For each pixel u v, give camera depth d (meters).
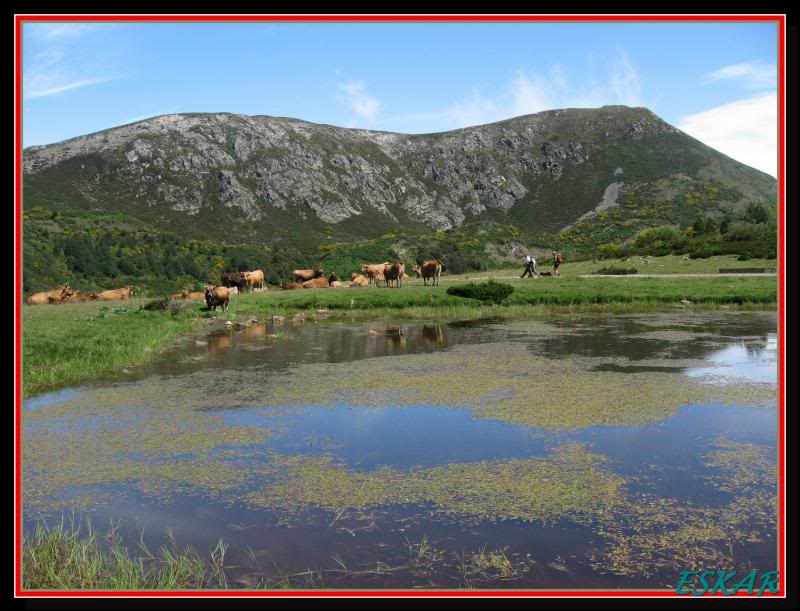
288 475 7.62
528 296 28.97
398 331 21.11
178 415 10.39
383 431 9.35
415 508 6.62
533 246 121.25
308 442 8.89
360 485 7.26
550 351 16.20
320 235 162.62
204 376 13.61
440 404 10.87
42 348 14.94
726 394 11.22
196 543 5.91
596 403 10.68
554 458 8.03
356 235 170.38
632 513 6.41
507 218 196.62
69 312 25.59
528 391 11.65
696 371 13.34
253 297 32.41
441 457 8.16
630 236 128.38
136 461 8.18
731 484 7.11
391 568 5.38
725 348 16.34
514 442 8.71
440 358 15.47
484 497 6.86
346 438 9.04
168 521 6.40
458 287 29.92
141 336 18.14
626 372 13.30
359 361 15.28
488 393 11.56
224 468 7.89
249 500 6.89
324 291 34.19
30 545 5.86
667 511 6.44
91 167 179.00
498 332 20.38
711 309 26.38
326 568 5.40
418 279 45.78
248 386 12.56
